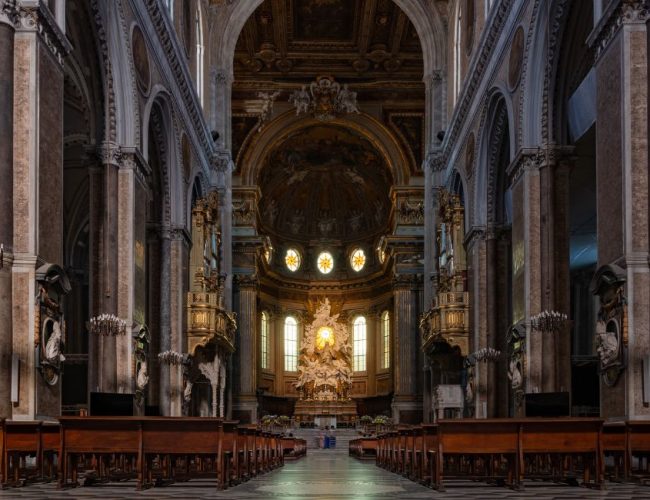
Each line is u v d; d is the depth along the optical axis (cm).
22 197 1249
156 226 2483
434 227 3453
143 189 1961
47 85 1313
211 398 3070
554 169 1930
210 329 2666
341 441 4356
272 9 3859
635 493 1110
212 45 3469
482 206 2595
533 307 1927
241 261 4416
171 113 2378
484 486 1294
